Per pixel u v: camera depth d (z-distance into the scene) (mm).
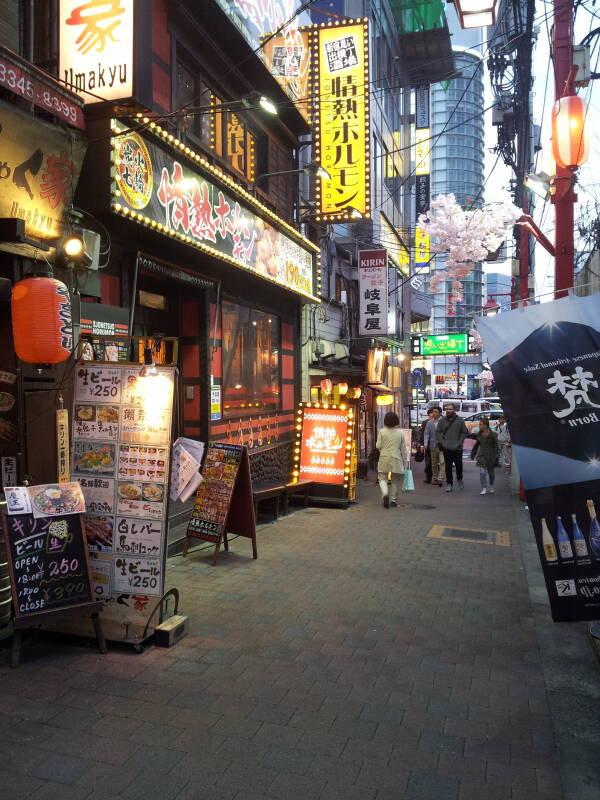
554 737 3656
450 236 20516
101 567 4895
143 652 4727
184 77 9461
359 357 19922
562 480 4422
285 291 13023
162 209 7492
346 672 4480
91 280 6703
